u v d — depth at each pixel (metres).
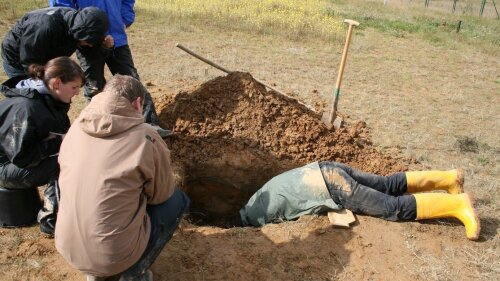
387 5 19.94
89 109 2.44
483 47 12.25
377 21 15.13
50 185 3.32
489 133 5.99
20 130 2.92
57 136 3.11
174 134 4.88
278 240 3.54
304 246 3.48
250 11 12.79
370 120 6.15
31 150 3.01
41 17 3.47
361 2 20.31
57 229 2.49
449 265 3.38
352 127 5.40
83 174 2.39
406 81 8.34
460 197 3.68
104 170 2.38
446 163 5.04
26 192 3.44
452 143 5.52
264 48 10.02
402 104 6.93
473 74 9.27
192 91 5.45
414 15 17.64
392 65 9.55
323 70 8.59
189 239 3.50
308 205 3.77
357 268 3.30
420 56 10.70
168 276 3.10
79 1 4.29
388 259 3.40
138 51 8.72
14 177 3.20
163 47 9.20
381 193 3.79
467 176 4.73
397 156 5.11
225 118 4.99
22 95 2.97
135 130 2.47
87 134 2.46
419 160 5.07
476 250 3.54
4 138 2.97
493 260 3.44
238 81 5.15
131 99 2.50
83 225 2.38
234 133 4.89
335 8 17.41
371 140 5.49
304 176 3.84
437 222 3.82
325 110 6.20
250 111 5.01
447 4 24.42
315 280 3.16
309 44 10.84
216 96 5.12
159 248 2.78
